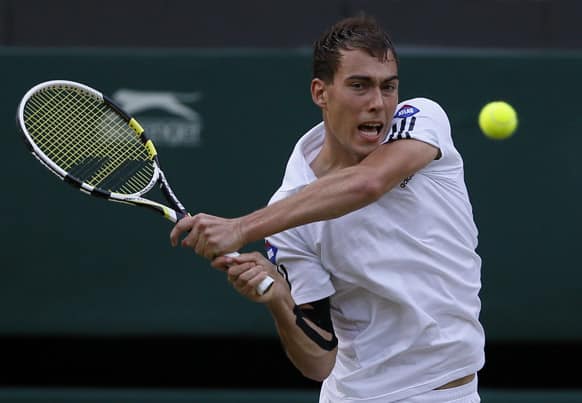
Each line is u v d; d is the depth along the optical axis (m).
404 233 11.02
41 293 19.72
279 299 10.86
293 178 11.38
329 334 11.54
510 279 19.59
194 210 19.56
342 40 10.66
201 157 19.53
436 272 11.14
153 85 19.48
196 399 20.33
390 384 11.44
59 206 19.62
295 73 19.44
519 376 22.00
